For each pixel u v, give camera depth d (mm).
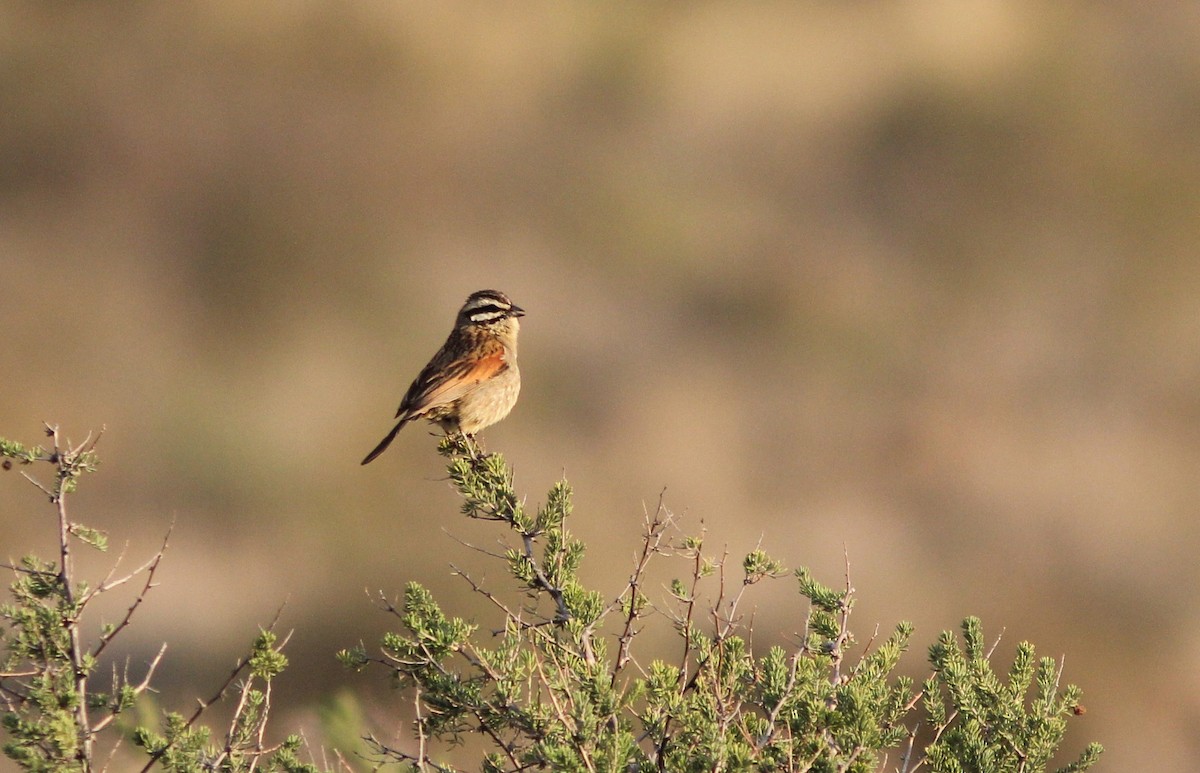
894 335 30391
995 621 19422
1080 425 27188
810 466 24453
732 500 22781
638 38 38812
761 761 7309
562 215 35344
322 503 21219
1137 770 16984
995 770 8195
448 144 36969
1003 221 35406
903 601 19891
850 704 7461
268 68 37125
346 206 34875
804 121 38188
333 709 10188
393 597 18609
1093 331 31109
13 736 7441
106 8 37906
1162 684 18078
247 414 24234
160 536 20969
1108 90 38344
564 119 37656
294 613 18188
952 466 24531
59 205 35562
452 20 38156
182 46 37906
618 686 8164
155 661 8203
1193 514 22312
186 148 36375
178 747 7965
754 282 32562
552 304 31109
